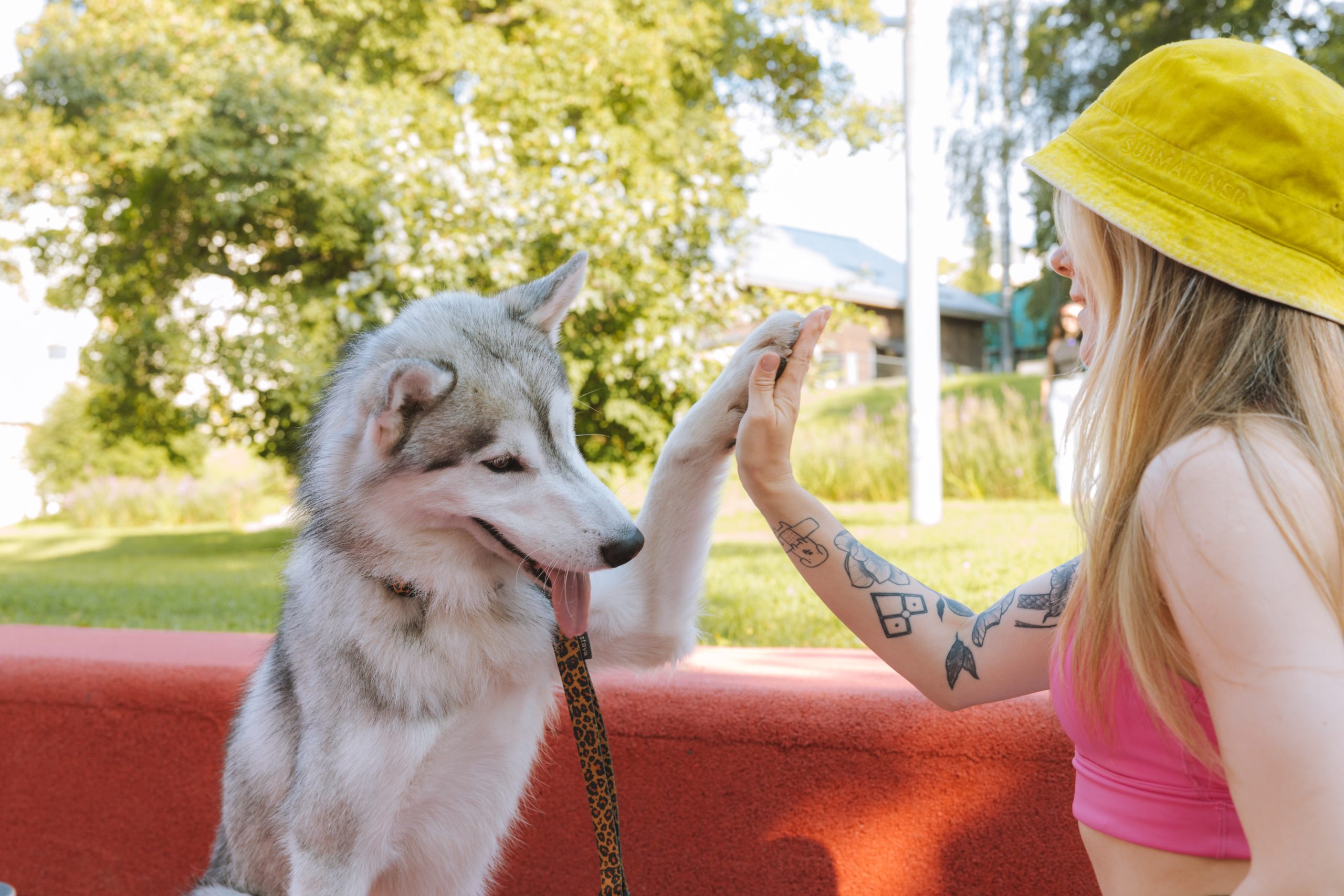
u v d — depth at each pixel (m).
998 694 1.65
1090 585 1.25
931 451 7.72
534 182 8.79
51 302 11.62
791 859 2.32
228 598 5.67
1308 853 0.92
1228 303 1.17
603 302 8.43
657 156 11.42
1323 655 0.96
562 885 2.50
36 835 2.83
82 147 10.28
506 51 11.14
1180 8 17.45
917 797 2.22
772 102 13.98
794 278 21.92
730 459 1.99
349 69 11.27
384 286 8.86
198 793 2.68
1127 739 1.28
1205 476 1.06
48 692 2.79
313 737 1.90
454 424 1.94
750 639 3.95
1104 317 1.31
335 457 2.00
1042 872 2.15
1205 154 1.16
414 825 2.02
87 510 15.07
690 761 2.38
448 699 1.92
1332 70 15.27
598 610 2.05
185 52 10.13
